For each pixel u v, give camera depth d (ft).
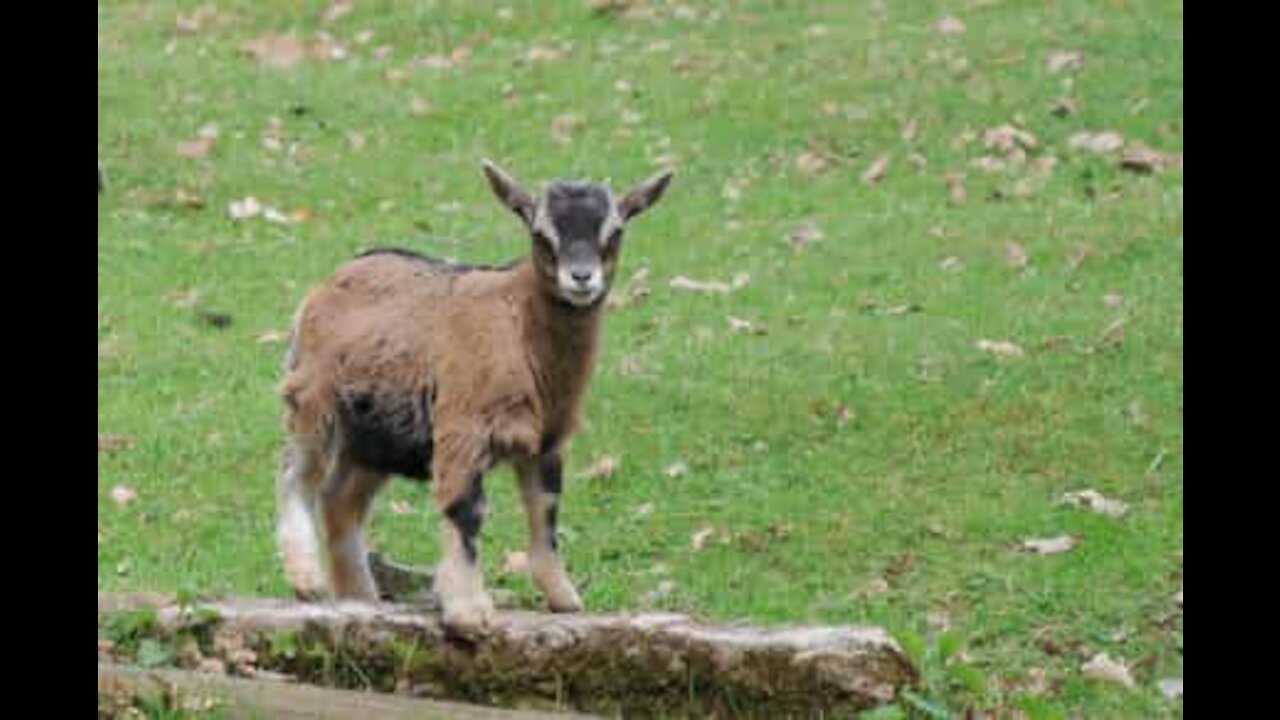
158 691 64.03
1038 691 81.30
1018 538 96.43
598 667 69.10
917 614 88.69
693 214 145.59
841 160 154.61
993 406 112.06
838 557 95.20
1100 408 111.45
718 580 92.48
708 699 68.39
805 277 133.59
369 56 179.11
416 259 75.66
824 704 67.46
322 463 76.28
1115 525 97.45
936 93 163.12
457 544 70.64
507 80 171.63
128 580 89.56
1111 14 175.94
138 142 156.15
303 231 143.95
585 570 93.66
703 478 104.37
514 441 71.72
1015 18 177.58
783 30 179.22
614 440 108.58
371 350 73.56
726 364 118.42
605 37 180.65
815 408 112.16
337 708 63.36
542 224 71.26
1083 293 128.98
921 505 100.63
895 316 126.41
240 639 69.72
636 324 126.31
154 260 136.87
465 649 69.62
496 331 71.56
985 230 139.85
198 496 102.53
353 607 70.95
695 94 166.40
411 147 159.63
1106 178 148.77
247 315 128.67
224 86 169.78
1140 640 86.79
